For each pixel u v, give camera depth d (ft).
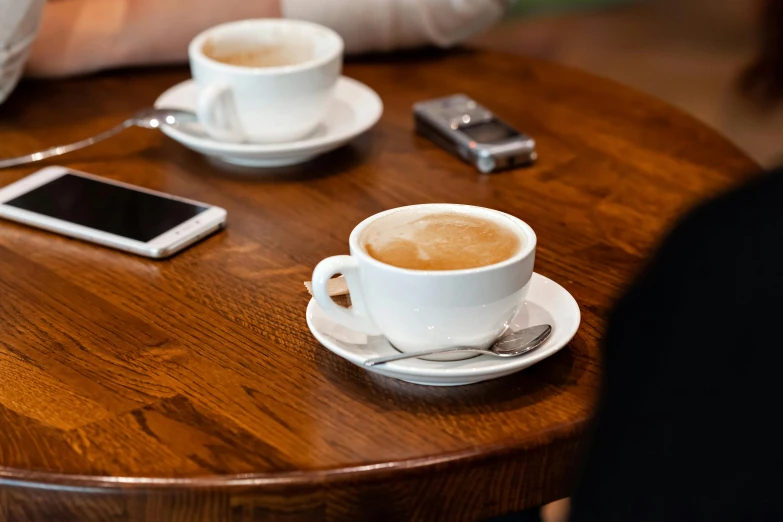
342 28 4.77
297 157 4.06
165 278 3.52
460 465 2.96
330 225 3.77
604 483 2.70
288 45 4.20
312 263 3.59
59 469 2.94
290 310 3.40
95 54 4.66
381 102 4.42
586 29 12.78
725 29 12.39
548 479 3.04
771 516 2.54
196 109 4.20
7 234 3.72
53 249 3.65
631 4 13.48
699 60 11.60
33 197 3.83
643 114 4.43
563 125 4.34
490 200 3.89
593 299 3.42
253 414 3.07
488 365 3.09
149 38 4.68
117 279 3.52
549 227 3.75
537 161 4.12
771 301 2.55
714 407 2.58
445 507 2.99
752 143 6.56
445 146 4.19
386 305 3.06
